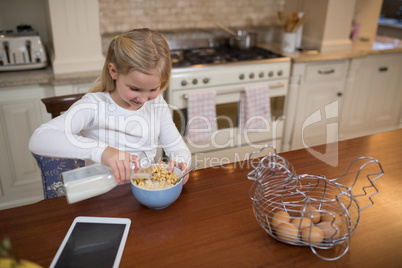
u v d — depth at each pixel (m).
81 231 0.93
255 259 0.85
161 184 1.02
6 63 2.25
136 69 1.06
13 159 2.31
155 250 0.87
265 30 3.36
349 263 0.84
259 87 2.70
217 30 3.17
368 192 1.11
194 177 1.19
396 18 4.26
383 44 3.27
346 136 3.29
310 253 0.87
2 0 2.48
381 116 3.38
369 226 0.96
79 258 0.84
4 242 0.53
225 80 2.62
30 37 2.27
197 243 0.90
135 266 0.82
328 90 3.00
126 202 1.06
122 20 2.84
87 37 2.34
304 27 3.17
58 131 1.10
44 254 0.86
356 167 1.26
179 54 2.89
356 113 3.24
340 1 2.88
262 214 0.92
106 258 0.84
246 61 2.65
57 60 2.31
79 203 1.05
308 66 2.83
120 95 1.17
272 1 3.31
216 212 1.02
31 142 1.07
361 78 3.10
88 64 2.38
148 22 2.93
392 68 3.20
